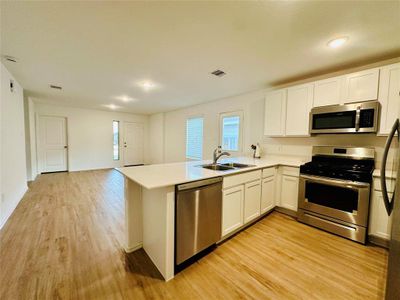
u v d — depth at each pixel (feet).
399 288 3.54
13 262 5.66
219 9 4.79
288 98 9.61
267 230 7.84
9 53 7.37
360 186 6.77
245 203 7.66
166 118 22.11
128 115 24.11
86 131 21.04
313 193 8.08
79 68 8.84
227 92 12.84
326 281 5.06
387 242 6.54
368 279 5.13
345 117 7.64
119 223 8.34
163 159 22.65
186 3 4.59
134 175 5.99
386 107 6.83
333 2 4.50
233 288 4.83
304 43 6.41
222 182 6.59
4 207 8.36
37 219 8.63
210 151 15.87
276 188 9.63
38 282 4.90
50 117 18.99
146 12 4.94
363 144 8.13
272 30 5.68
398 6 4.56
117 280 5.06
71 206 10.27
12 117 9.92
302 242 6.94
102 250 6.38
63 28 5.69
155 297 4.53
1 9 4.80
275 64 8.17
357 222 6.89
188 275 5.28
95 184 15.05
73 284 4.87
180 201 5.28
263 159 10.89
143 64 8.32
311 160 9.66
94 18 5.21
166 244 5.04
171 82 10.80
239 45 6.59
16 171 10.55
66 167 20.25
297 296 4.58
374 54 7.15
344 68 8.52
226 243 6.88
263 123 11.94
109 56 7.55
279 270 5.48
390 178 6.49
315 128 8.54
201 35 6.00
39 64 8.39
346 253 6.28
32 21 5.34
